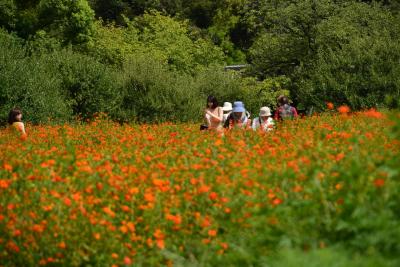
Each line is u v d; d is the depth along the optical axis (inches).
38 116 1646.2
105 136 850.1
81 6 2930.6
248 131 703.1
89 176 487.2
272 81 2439.7
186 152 565.0
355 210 372.2
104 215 440.8
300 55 2492.6
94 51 2871.6
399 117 410.0
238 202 434.0
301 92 1841.8
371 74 1658.5
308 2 2412.6
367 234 361.7
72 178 489.1
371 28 2368.4
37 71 1770.4
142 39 3097.9
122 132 896.9
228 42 4094.5
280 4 2603.3
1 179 499.8
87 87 1937.7
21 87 1637.6
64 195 454.9
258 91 2381.9
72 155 570.9
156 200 444.1
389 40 1749.5
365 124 624.1
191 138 669.9
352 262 327.6
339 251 353.1
